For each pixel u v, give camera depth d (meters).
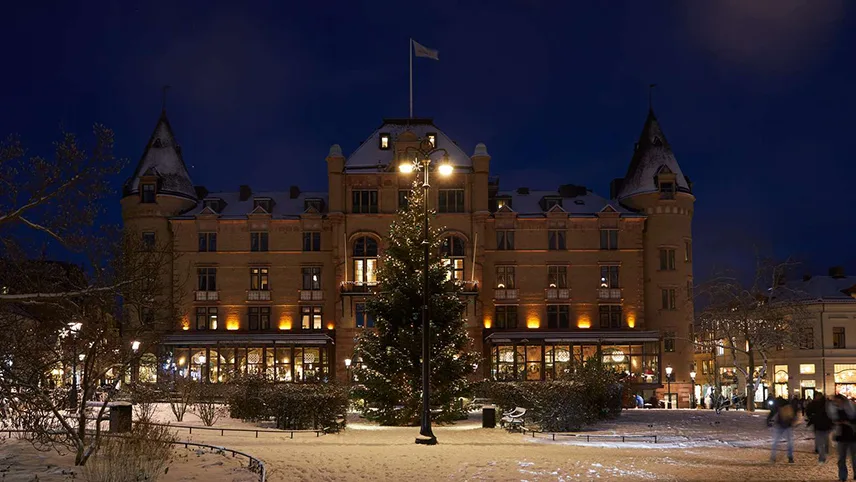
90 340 22.52
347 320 71.31
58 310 23.11
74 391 19.95
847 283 74.19
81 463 18.36
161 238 73.75
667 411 48.78
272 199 76.56
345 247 72.44
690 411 49.38
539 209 76.56
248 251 74.12
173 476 17.28
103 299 22.30
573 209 76.62
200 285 73.62
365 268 72.62
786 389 73.12
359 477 18.48
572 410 34.81
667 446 27.62
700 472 20.22
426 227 29.83
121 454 18.92
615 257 74.62
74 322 22.98
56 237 19.77
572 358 69.38
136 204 73.94
